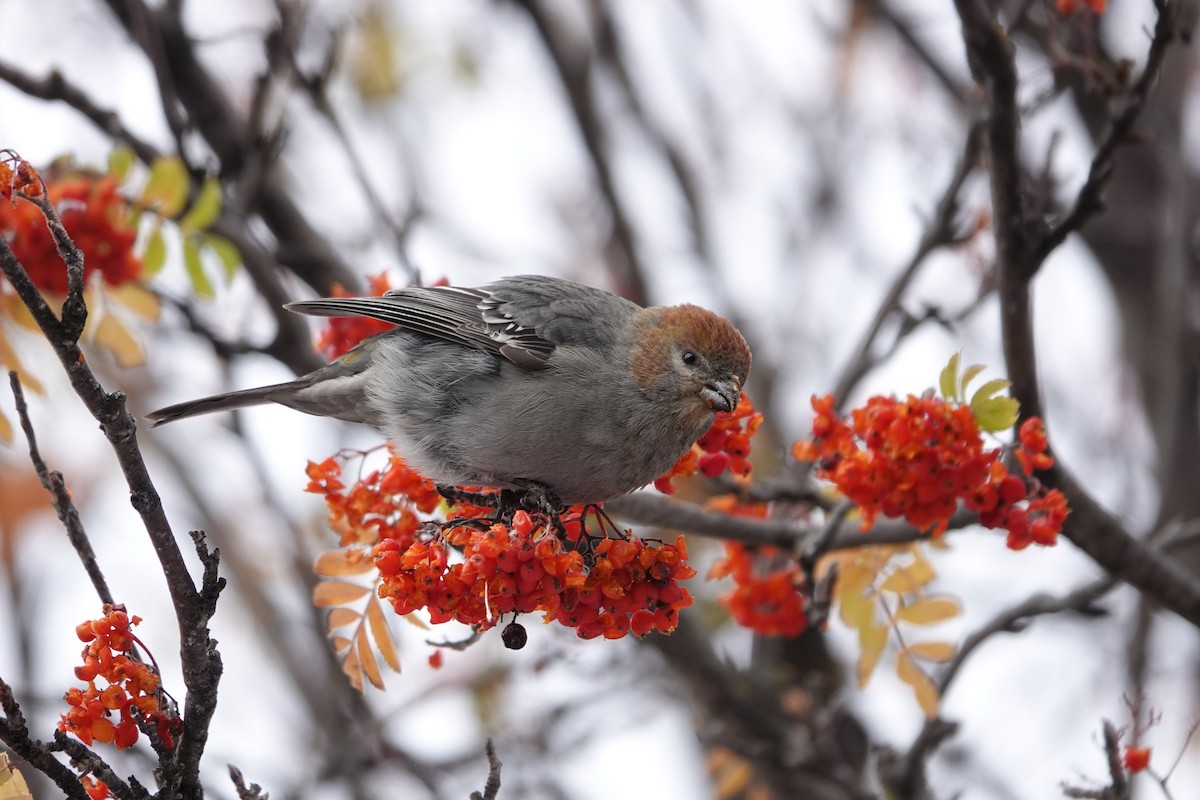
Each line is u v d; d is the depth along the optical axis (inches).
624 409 358.6
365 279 511.2
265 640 567.5
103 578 274.7
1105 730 325.4
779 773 542.9
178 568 247.3
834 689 555.2
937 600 381.1
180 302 460.1
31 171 239.3
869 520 334.0
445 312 373.7
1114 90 356.2
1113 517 387.9
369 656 330.3
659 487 374.6
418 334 380.5
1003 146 343.3
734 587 449.7
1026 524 325.7
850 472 324.8
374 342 386.9
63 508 274.1
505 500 363.9
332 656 527.5
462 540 296.8
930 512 326.6
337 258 519.2
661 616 291.1
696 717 565.3
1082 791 330.0
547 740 545.6
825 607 392.8
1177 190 560.4
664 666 539.8
